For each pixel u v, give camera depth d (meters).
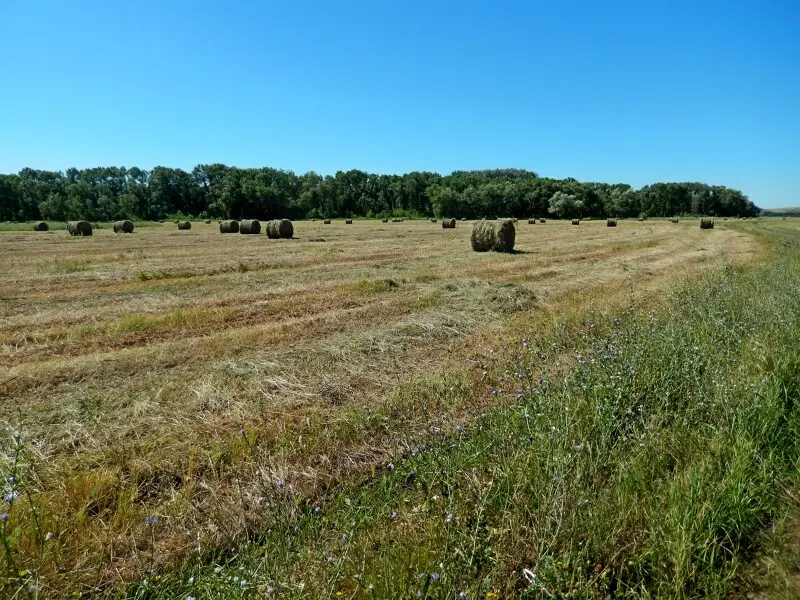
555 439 3.57
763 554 2.74
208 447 4.26
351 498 3.54
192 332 8.24
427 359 6.81
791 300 7.67
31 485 3.67
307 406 5.21
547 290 11.88
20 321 8.59
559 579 2.45
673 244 26.45
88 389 5.61
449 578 2.49
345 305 10.20
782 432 3.85
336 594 2.52
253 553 2.86
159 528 3.26
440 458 3.74
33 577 2.72
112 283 12.48
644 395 4.50
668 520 2.80
